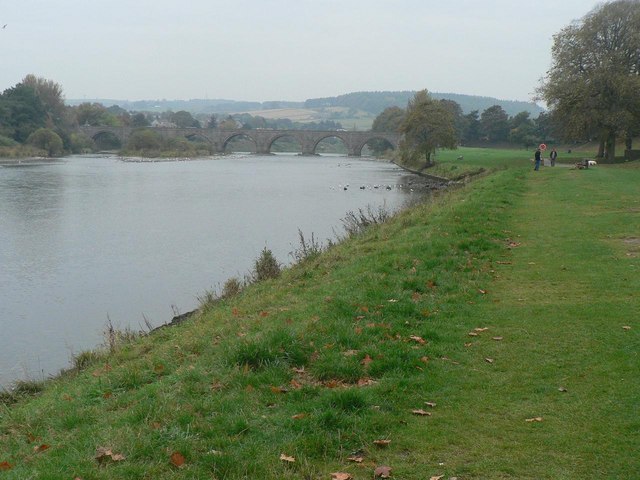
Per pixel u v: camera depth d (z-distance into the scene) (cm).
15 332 1717
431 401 656
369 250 1586
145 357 1015
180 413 635
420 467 527
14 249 2908
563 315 930
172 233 3353
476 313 966
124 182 6856
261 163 12031
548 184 3334
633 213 2023
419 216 2141
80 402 789
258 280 1694
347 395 639
